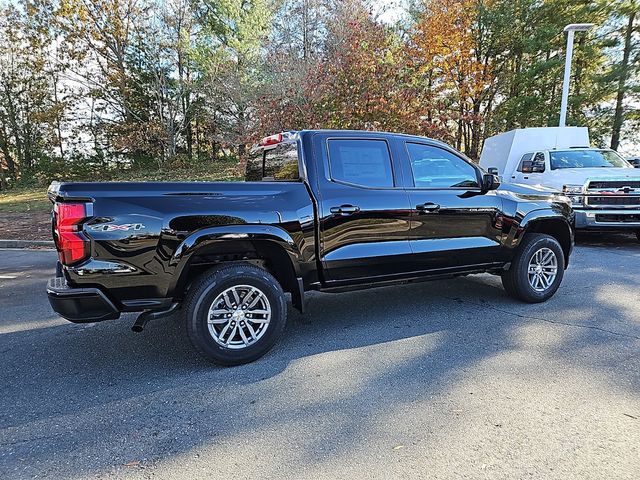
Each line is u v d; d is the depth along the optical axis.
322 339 3.84
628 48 19.88
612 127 21.20
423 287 5.47
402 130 12.22
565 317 4.24
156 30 20.98
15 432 2.51
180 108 22.89
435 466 2.13
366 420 2.56
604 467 2.10
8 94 24.25
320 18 15.66
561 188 8.24
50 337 4.03
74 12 21.09
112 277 2.95
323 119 12.08
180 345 3.79
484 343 3.64
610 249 7.89
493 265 4.50
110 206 2.91
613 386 2.88
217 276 3.23
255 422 2.58
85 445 2.38
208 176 20.08
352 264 3.77
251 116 15.09
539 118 21.19
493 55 22.53
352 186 3.76
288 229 3.43
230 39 18.45
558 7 20.05
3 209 15.28
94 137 24.52
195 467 2.18
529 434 2.37
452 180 4.30
